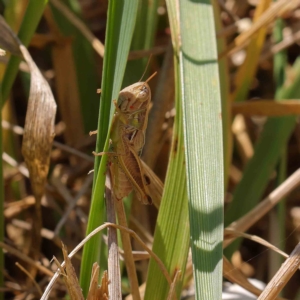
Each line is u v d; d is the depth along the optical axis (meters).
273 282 0.17
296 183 0.20
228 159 0.23
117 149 0.18
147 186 0.19
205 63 0.18
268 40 0.29
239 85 0.24
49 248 0.24
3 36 0.20
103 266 0.21
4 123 0.24
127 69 0.23
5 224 0.24
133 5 0.17
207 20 0.18
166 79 0.22
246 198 0.23
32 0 0.20
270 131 0.23
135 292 0.18
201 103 0.17
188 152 0.17
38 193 0.20
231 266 0.20
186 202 0.18
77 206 0.23
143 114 0.18
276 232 0.23
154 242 0.18
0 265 0.21
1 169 0.20
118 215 0.18
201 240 0.17
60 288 0.22
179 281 0.18
